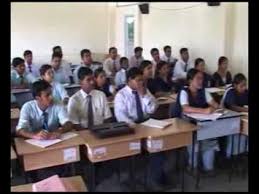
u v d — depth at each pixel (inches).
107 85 179.6
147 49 306.0
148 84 189.6
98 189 125.0
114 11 332.5
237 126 127.8
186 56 238.1
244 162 142.3
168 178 131.5
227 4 221.6
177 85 204.1
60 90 168.2
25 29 299.7
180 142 117.1
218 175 136.9
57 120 117.6
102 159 104.7
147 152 114.7
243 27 216.4
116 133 108.3
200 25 245.3
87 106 129.6
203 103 136.6
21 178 122.7
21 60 200.8
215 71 223.8
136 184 128.0
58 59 207.3
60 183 75.6
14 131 117.9
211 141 134.2
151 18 296.5
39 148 98.5
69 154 102.2
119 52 331.6
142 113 132.4
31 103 114.8
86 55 226.7
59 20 311.9
